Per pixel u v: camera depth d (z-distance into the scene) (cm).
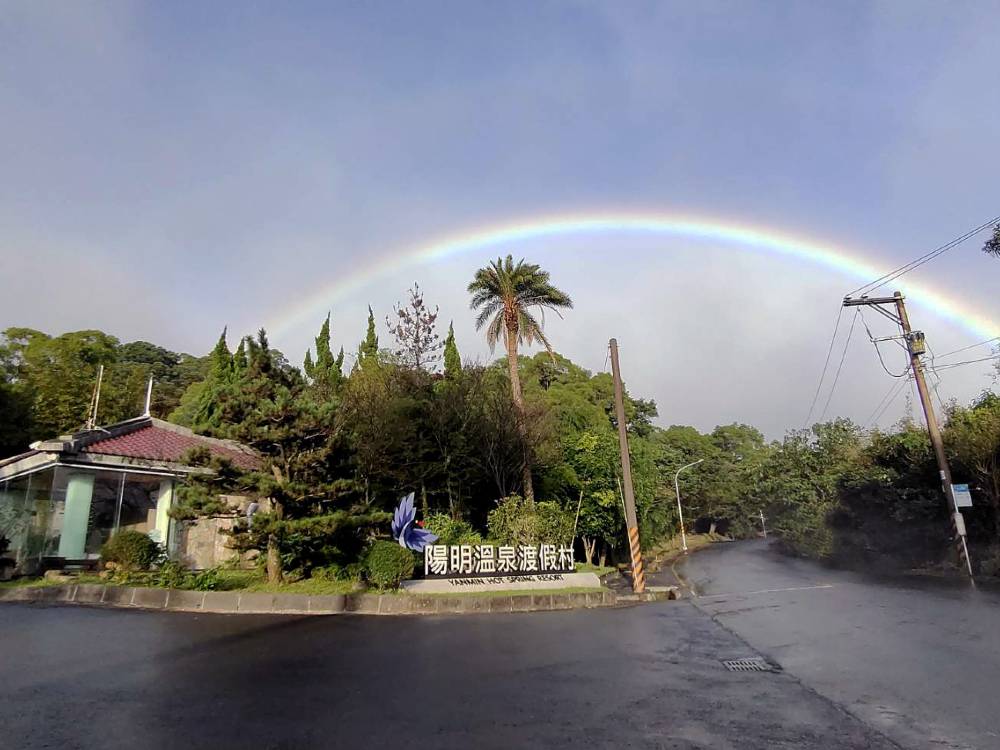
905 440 2486
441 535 1811
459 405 2333
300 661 793
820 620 1116
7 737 493
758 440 8200
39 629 937
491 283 2728
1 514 1538
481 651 874
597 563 3591
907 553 2392
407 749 482
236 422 1380
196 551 1919
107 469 1709
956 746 484
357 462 1518
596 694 644
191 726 531
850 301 2255
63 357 3175
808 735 512
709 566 3259
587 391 4634
